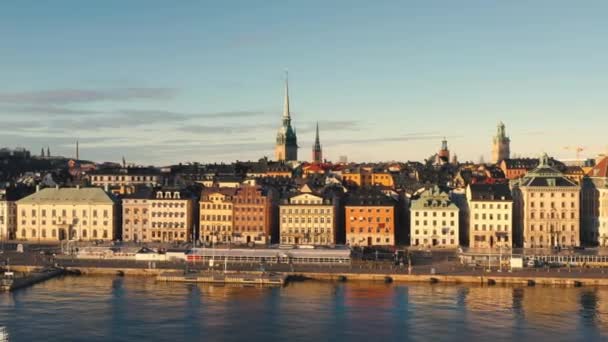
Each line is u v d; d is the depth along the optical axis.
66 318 188.25
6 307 199.12
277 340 170.50
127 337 172.38
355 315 191.38
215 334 174.88
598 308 197.88
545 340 169.38
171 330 178.38
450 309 197.38
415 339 170.75
